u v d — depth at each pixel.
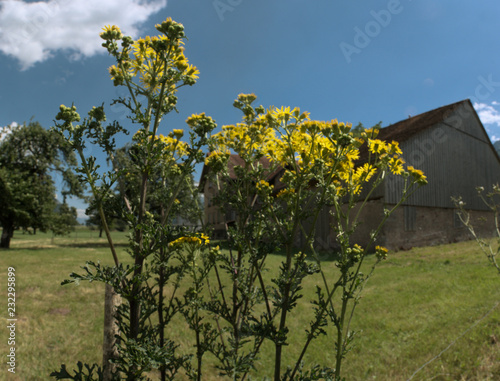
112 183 1.52
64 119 1.54
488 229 22.89
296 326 5.68
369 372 4.17
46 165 25.22
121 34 1.82
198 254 2.10
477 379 3.75
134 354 1.47
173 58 1.84
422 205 17.91
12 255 18.05
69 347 5.18
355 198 2.40
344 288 2.10
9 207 23.84
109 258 15.79
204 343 2.13
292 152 2.16
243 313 2.18
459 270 10.16
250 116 2.50
